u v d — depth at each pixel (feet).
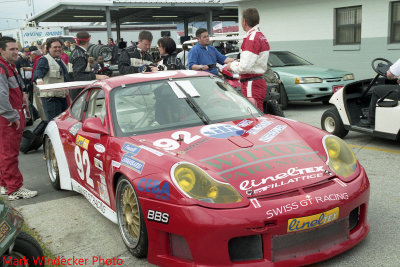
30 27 76.13
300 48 49.47
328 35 45.88
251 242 8.73
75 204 14.92
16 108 15.78
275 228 8.50
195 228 8.52
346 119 21.27
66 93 22.88
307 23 48.03
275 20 52.39
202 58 21.16
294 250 8.80
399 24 39.17
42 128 23.18
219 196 8.68
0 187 17.02
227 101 13.05
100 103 13.26
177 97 12.65
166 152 10.14
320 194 8.93
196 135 11.02
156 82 13.20
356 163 10.30
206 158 9.77
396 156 18.21
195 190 8.84
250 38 17.70
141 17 91.81
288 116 29.60
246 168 9.39
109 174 11.12
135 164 10.09
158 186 9.20
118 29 94.58
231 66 18.51
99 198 12.55
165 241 9.24
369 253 9.80
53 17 83.71
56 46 22.16
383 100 19.21
